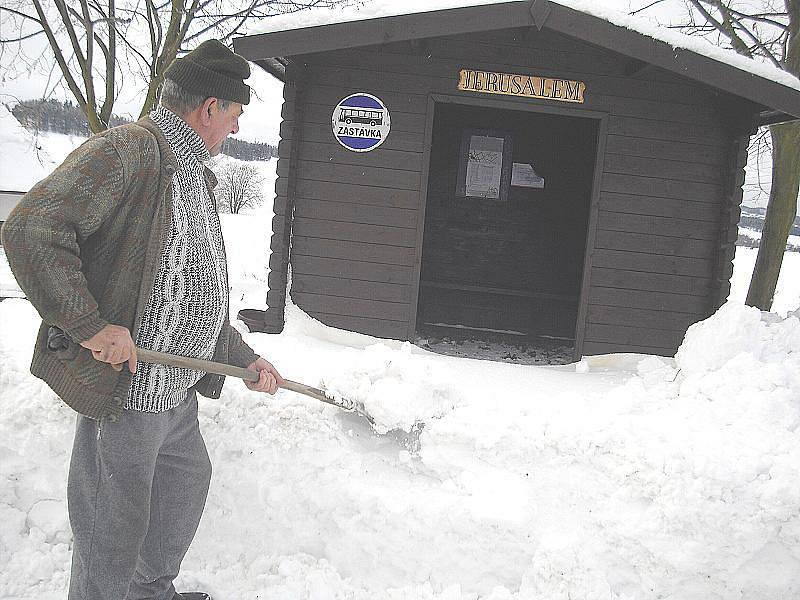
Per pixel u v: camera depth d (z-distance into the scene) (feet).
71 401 7.60
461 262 28.63
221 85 8.26
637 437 10.76
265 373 9.88
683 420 10.94
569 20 14.83
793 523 9.27
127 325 7.70
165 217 7.76
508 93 16.84
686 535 9.59
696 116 17.02
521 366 16.35
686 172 17.17
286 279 17.61
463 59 16.81
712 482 9.58
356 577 10.57
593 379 15.40
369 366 11.71
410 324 17.39
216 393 9.61
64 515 11.10
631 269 17.40
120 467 8.13
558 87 16.89
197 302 8.34
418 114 16.98
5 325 14.89
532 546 10.33
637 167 17.15
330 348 15.89
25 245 6.76
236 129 9.00
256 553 10.97
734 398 11.00
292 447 11.60
